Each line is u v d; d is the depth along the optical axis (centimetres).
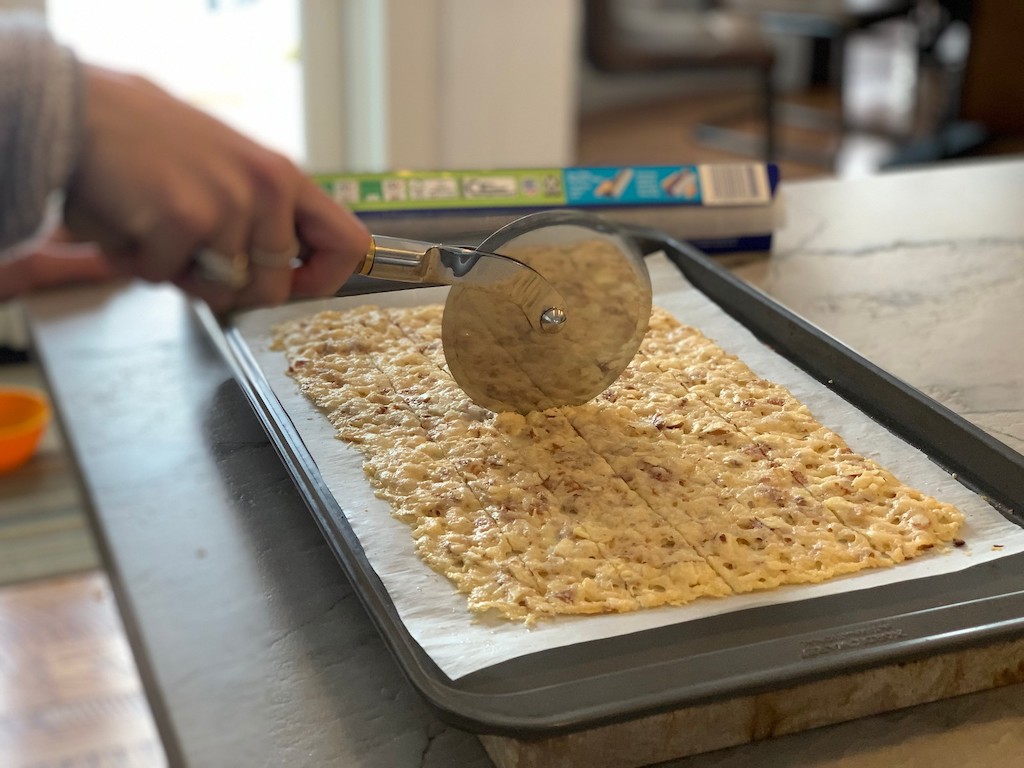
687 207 125
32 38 44
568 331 82
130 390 100
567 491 81
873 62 547
